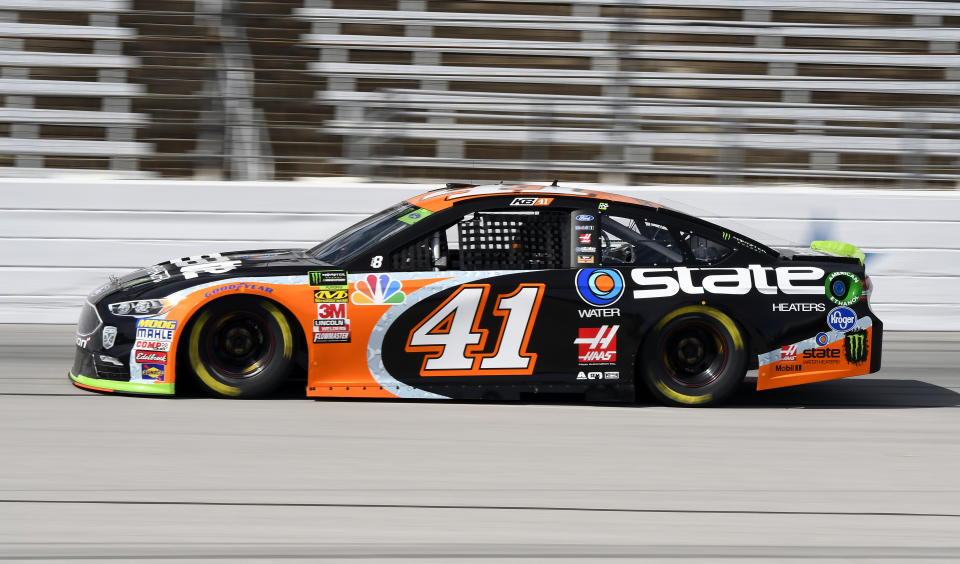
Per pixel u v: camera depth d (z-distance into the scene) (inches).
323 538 297.7
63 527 299.9
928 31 1067.9
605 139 762.8
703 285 468.1
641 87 941.8
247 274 449.7
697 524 319.0
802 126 753.0
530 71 965.8
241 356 454.6
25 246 681.6
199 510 317.4
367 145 753.0
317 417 430.0
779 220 720.3
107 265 692.1
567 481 357.7
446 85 961.5
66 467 354.9
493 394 459.8
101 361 450.6
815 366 479.8
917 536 313.6
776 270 478.0
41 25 888.9
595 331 461.4
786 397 511.2
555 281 461.1
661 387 470.9
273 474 354.6
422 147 757.9
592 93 965.8
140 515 311.7
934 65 1050.7
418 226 464.1
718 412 469.1
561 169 762.8
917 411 487.5
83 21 880.3
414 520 314.8
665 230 478.0
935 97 976.9
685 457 392.5
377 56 962.1
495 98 767.1
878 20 1093.1
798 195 718.5
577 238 468.4
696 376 477.1
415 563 281.7
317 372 449.7
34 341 606.9
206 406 441.1
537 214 471.8
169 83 793.6
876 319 485.1
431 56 981.2
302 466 364.5
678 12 1065.5
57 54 875.4
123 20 866.8
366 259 458.0
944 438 435.8
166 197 696.4
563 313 458.9
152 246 697.0
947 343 674.8
